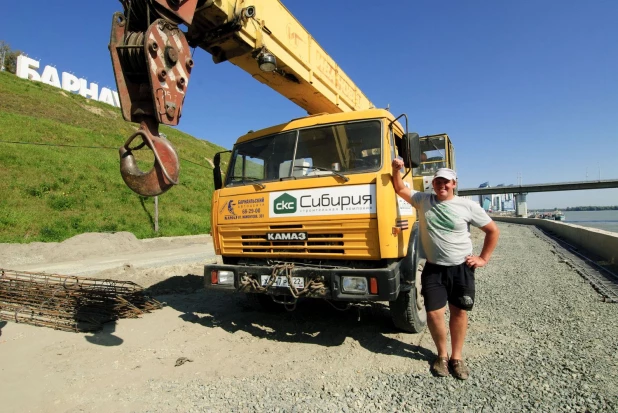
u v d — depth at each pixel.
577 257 10.83
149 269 9.12
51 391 3.37
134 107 3.72
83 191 19.28
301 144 4.73
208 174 31.73
